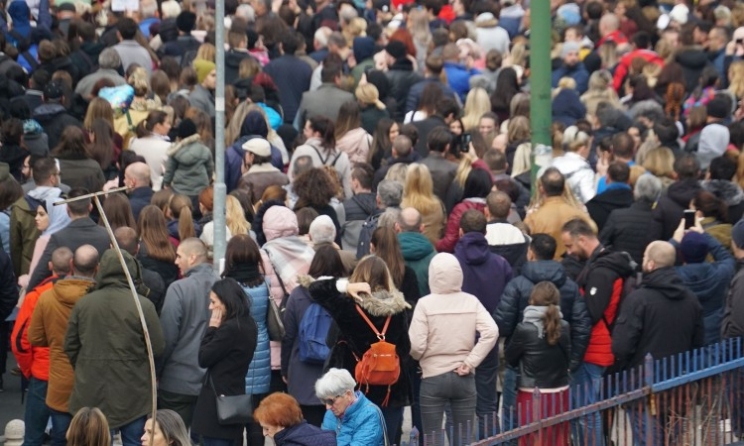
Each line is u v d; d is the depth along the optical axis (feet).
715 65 199.41
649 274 107.14
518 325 104.27
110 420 101.96
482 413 109.60
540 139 127.44
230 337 100.27
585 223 111.86
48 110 154.61
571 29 198.59
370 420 92.27
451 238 118.73
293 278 109.70
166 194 123.34
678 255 119.24
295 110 180.24
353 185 128.47
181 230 116.26
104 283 102.32
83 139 136.46
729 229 121.70
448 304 103.30
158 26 203.21
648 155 135.54
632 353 106.63
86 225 112.06
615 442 103.50
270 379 108.17
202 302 106.01
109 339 101.60
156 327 102.73
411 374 107.55
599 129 159.53
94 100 149.18
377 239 105.81
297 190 121.90
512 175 138.51
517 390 105.40
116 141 152.76
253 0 223.30
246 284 104.63
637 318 106.01
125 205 114.83
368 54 183.52
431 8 218.18
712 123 153.48
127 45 179.52
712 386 106.73
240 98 164.14
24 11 194.39
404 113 173.88
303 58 184.85
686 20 223.10
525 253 115.65
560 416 94.89
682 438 104.53
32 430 108.68
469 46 186.39
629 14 215.10
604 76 169.27
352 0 225.35
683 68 190.19
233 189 141.79
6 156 141.49
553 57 194.08
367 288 98.37
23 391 122.93
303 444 87.97
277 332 105.81
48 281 108.27
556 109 167.53
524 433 92.22
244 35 177.06
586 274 109.29
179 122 150.00
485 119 154.10
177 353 105.91
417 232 112.06
